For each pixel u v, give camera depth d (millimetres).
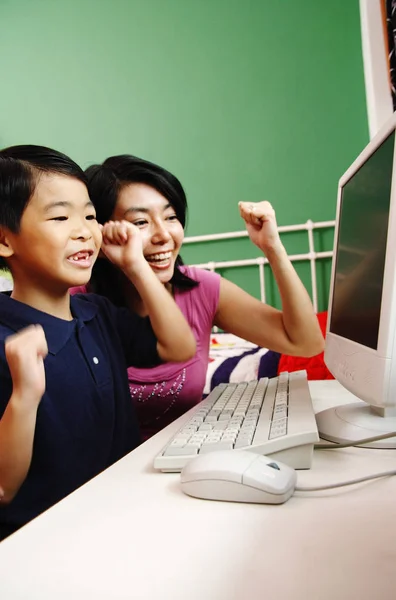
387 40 1097
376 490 382
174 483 432
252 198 2016
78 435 661
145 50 2082
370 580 259
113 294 990
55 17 2156
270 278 2033
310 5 1900
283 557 290
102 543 326
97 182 933
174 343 793
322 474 427
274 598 250
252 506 371
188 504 383
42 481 630
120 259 800
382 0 1116
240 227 2039
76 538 336
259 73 1976
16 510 612
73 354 682
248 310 1000
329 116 1915
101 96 2137
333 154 1922
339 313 628
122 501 396
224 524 342
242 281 2062
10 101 2232
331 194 1934
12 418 517
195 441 479
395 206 430
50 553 317
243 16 1974
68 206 640
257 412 563
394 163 435
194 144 2062
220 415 578
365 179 543
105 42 2117
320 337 925
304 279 1970
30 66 2199
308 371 1289
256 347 1645
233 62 1999
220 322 1055
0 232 643
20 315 654
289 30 1932
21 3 2188
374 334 468
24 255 642
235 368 1410
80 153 2178
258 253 2035
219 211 2055
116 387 750
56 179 635
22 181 621
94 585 276
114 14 2102
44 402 631
